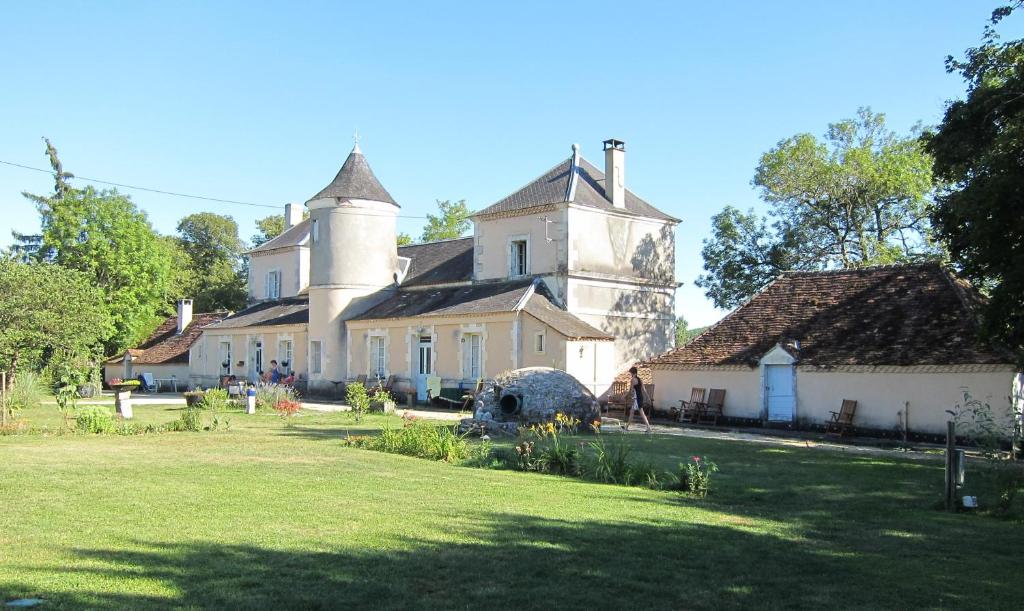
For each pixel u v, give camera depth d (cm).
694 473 1277
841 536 949
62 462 1365
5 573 674
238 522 894
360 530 874
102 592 631
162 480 1184
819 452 1841
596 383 3070
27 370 2791
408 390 3303
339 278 3922
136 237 4859
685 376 2781
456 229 6391
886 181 3778
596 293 3428
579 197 3384
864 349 2403
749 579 737
